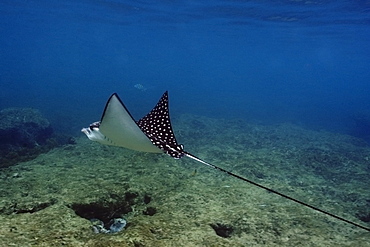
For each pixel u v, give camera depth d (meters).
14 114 12.78
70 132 15.71
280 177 7.97
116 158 7.68
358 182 7.81
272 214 5.32
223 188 6.35
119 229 4.79
